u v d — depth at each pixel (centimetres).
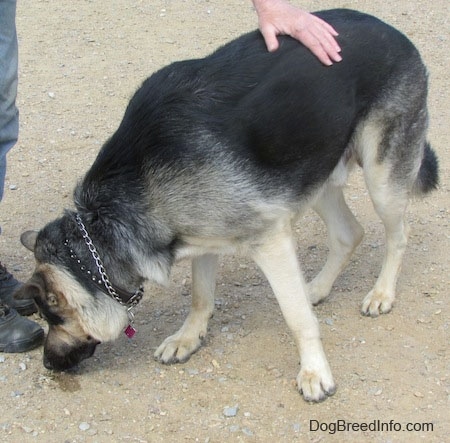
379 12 423
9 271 245
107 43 396
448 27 404
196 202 191
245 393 204
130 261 196
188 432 194
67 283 197
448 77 349
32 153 303
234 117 192
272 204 195
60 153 303
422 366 209
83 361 215
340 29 207
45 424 197
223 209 192
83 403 202
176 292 239
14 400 203
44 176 290
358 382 205
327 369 203
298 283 200
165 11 436
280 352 215
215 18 424
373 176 219
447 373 207
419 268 243
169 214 192
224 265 248
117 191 194
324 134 202
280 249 198
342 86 204
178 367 212
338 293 236
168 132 190
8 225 265
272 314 229
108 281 197
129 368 213
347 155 218
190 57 374
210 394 204
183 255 201
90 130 317
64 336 203
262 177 194
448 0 439
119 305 201
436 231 259
